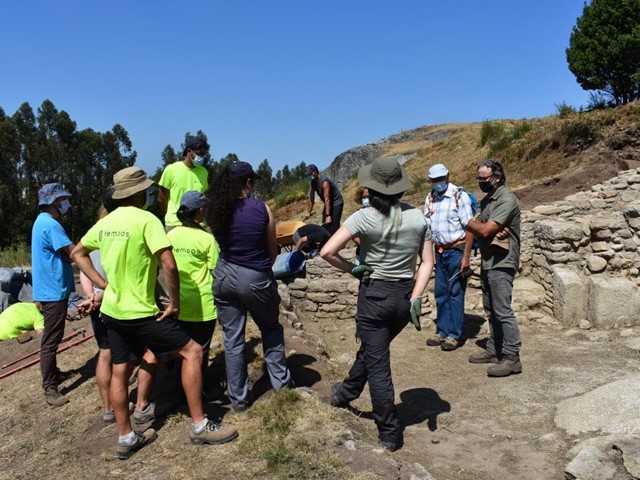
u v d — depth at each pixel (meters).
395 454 3.84
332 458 3.47
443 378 5.53
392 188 3.60
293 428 3.85
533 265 8.12
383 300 3.70
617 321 6.62
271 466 3.44
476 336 6.89
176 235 4.43
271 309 4.21
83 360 6.22
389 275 3.71
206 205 3.99
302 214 22.16
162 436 4.10
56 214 5.33
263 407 4.18
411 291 3.76
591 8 18.77
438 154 21.77
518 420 4.41
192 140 5.60
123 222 3.70
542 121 17.91
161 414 4.43
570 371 5.36
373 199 3.64
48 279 5.19
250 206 3.97
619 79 18.56
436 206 6.50
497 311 5.45
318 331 7.41
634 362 5.52
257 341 5.65
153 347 3.79
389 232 3.62
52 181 5.31
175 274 3.74
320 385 4.87
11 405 5.42
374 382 3.81
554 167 14.66
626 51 17.72
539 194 12.73
